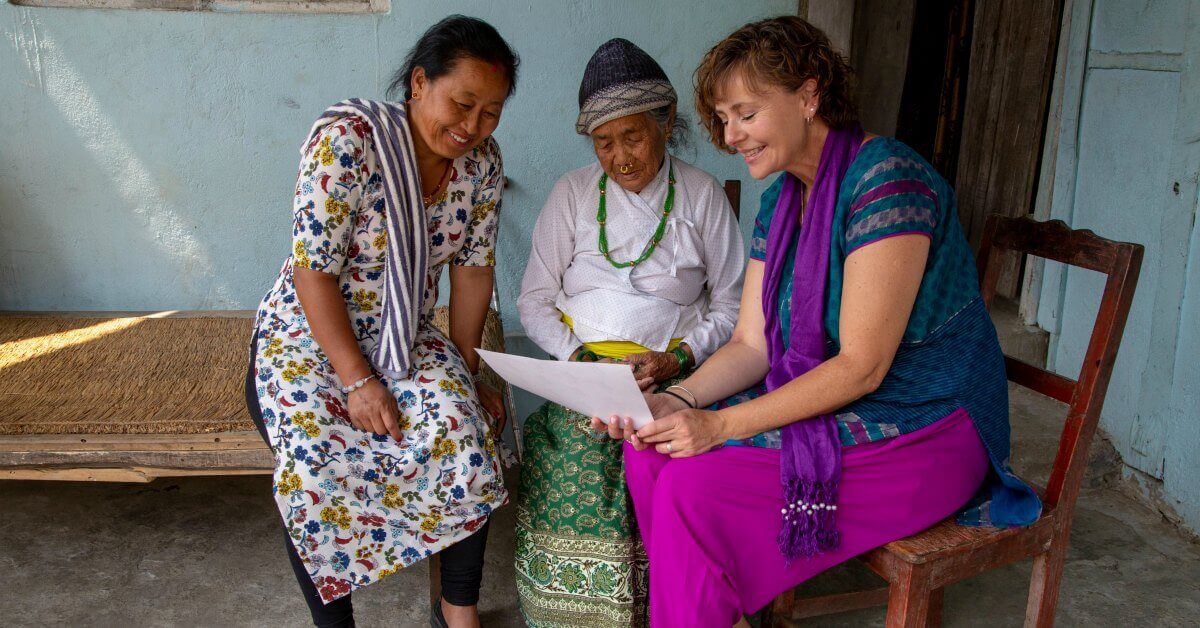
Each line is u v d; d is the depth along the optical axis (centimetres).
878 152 176
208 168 313
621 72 214
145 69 300
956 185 490
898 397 182
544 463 218
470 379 217
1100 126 316
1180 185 275
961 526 186
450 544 205
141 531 274
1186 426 276
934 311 180
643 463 193
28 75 297
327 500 192
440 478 200
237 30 299
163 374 269
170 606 241
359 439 198
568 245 238
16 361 275
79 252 318
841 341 178
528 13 306
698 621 177
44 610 238
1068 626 237
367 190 195
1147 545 274
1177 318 278
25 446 232
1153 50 289
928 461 180
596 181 236
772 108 174
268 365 200
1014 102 434
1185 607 245
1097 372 182
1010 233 209
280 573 257
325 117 192
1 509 283
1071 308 344
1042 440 330
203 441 235
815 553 180
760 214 206
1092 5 320
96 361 278
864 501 178
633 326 226
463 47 186
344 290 206
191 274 324
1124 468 303
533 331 238
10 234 313
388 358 203
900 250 170
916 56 531
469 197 213
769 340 197
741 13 316
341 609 207
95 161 308
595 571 210
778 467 179
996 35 448
